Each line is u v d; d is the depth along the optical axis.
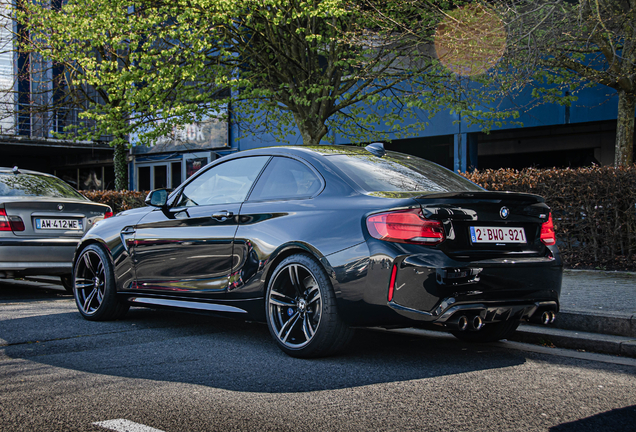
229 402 3.11
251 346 4.57
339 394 3.26
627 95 9.58
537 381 3.55
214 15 11.01
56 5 14.70
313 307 4.12
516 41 8.25
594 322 4.77
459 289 3.68
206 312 4.79
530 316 4.09
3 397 3.21
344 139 16.88
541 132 16.33
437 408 3.01
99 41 12.19
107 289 5.61
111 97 12.77
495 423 2.79
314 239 4.01
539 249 4.14
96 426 2.74
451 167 16.09
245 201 4.70
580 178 8.58
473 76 11.52
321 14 10.78
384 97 12.41
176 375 3.67
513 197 3.95
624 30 8.83
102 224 5.84
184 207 5.13
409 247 3.69
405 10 11.18
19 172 8.47
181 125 13.38
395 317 3.71
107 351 4.38
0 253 7.26
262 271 4.34
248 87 12.38
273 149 4.83
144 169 23.58
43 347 4.53
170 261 5.07
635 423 2.81
